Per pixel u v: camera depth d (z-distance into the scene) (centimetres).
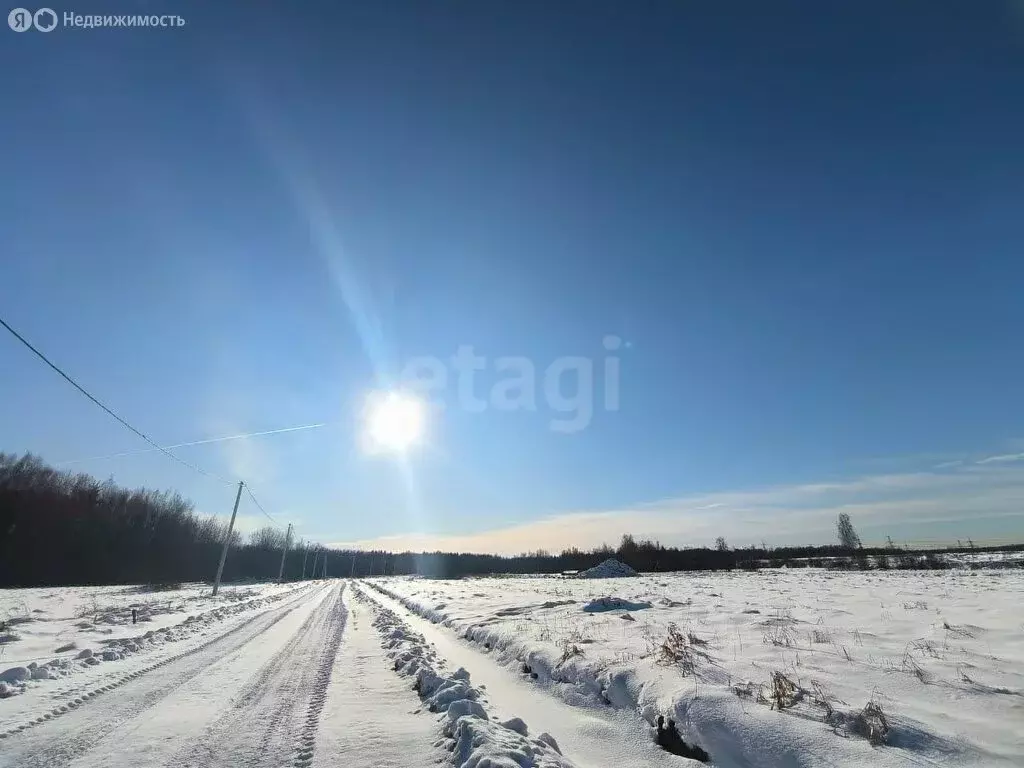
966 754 412
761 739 462
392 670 937
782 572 4209
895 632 866
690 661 686
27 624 1681
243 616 2005
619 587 2870
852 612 1134
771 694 555
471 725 534
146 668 948
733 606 1362
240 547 9575
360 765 489
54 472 6906
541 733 550
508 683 832
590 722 608
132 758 505
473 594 2672
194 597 3316
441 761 496
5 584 5025
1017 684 551
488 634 1198
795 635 876
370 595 3453
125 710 669
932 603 1230
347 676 882
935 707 504
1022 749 414
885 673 614
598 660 768
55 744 542
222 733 580
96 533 6222
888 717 469
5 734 573
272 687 802
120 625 1684
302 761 500
